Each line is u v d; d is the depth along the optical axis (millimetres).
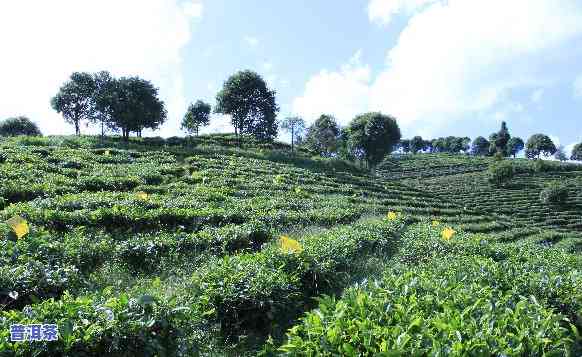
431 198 40844
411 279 7043
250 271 8219
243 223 15656
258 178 30688
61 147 33094
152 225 14602
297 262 9484
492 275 8141
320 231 15797
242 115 60969
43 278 7711
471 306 5840
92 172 24734
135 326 5461
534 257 11328
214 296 7629
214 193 22078
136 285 9375
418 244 12562
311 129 66125
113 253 10812
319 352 4754
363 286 6816
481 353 4582
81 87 55438
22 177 20000
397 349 4520
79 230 12758
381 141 58406
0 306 6953
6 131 58594
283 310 7965
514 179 69125
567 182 67188
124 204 15891
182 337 6152
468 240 12812
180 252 11680
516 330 5230
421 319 5289
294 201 23047
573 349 5664
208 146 50344
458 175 74625
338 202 25609
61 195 18391
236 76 61031
